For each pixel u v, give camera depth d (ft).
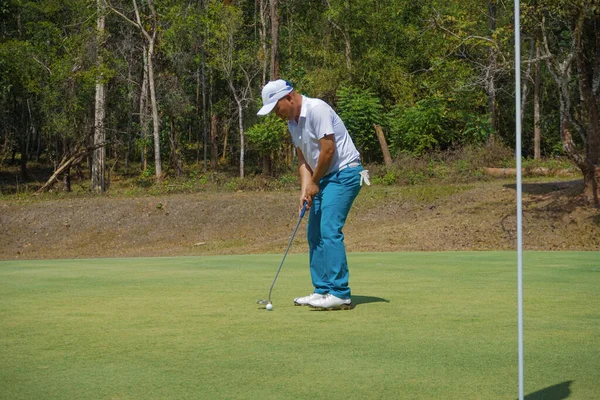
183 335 18.67
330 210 23.34
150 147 177.99
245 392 12.98
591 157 82.02
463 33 89.56
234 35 156.87
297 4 173.88
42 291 29.58
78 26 151.12
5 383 13.82
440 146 130.11
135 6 147.43
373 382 13.61
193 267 43.57
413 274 35.78
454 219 85.66
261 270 40.73
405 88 146.20
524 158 123.13
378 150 136.87
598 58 80.84
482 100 132.67
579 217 79.41
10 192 161.38
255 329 19.48
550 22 81.05
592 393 12.71
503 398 12.42
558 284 30.35
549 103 153.99
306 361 15.47
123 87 157.89
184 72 165.58
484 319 20.93
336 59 158.30
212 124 177.68
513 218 82.58
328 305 22.98
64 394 13.00
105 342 17.81
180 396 12.76
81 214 105.91
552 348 16.65
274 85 23.50
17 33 175.01
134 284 32.37
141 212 105.60
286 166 148.87
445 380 13.73
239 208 104.73
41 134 202.28
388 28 158.71
